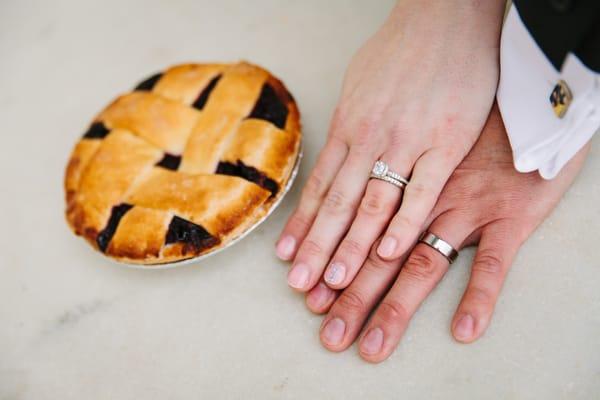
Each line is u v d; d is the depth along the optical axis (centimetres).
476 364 35
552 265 36
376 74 38
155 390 38
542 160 33
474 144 37
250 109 40
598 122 32
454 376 35
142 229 38
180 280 41
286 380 36
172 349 39
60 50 57
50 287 44
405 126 36
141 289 42
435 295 37
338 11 50
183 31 54
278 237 41
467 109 36
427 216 36
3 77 56
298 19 51
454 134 36
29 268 45
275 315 38
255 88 41
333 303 37
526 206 36
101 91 52
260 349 38
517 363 34
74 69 55
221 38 52
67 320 42
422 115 36
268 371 37
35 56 57
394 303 35
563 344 34
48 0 61
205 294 40
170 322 40
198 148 40
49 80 55
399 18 39
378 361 35
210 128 40
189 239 37
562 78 32
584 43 29
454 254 36
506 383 34
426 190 35
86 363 40
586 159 38
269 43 50
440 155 36
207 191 38
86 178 41
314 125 44
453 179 37
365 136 37
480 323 34
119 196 40
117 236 39
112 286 43
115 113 43
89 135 44
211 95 41
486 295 34
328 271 36
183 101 42
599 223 36
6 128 53
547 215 37
